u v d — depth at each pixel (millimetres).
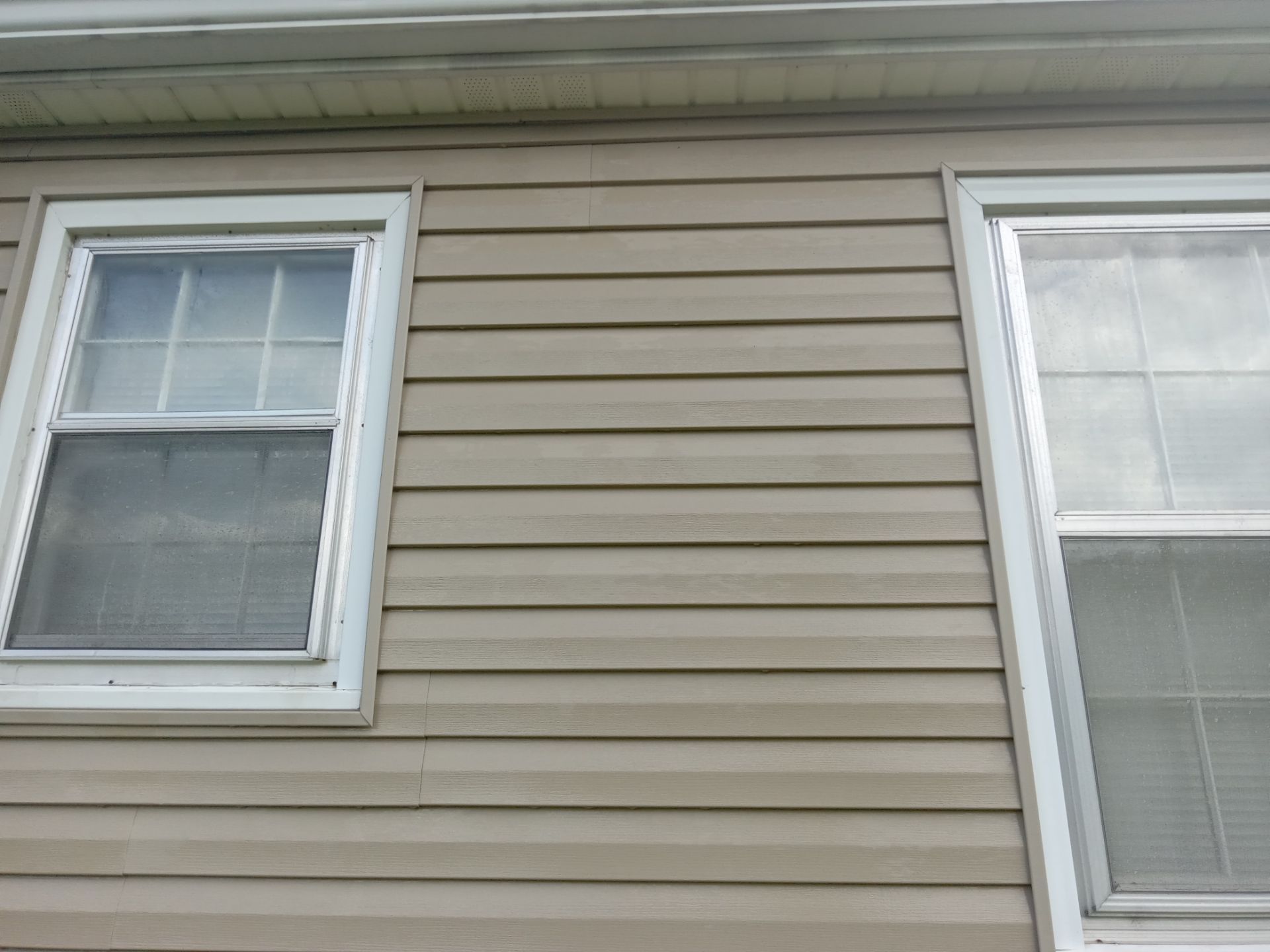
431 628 1783
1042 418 1931
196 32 2023
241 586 1872
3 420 1980
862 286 2018
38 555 1907
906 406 1914
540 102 2188
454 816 1672
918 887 1601
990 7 1960
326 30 2021
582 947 1588
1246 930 1610
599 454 1898
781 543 1815
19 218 2172
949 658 1725
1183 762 1701
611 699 1726
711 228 2084
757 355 1965
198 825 1687
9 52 2070
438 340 2004
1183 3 1935
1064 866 1611
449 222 2113
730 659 1738
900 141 2152
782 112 2184
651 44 2049
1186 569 1812
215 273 2160
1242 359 1980
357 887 1639
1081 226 2080
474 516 1855
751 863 1622
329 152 2201
